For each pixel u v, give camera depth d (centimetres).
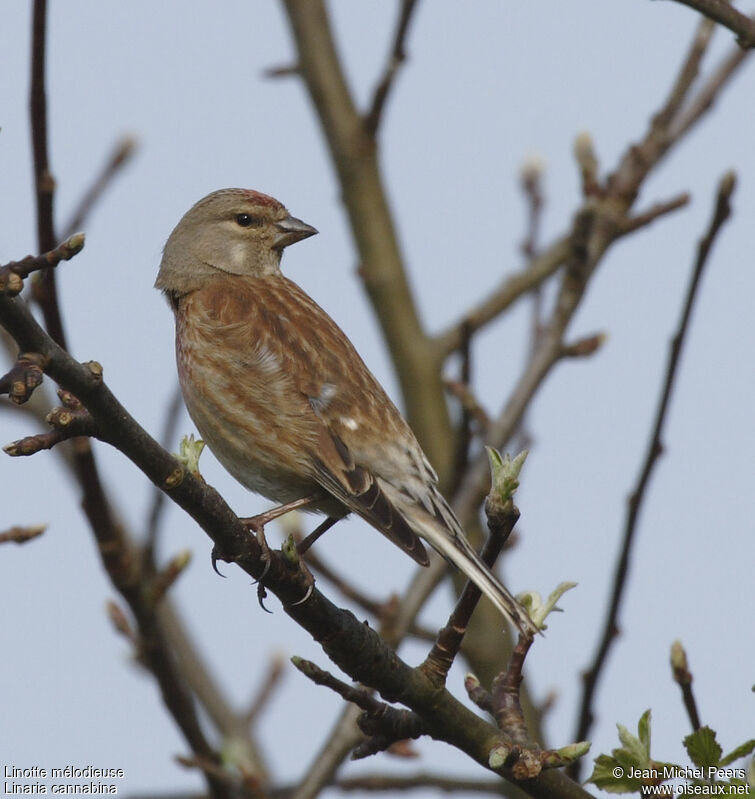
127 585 1050
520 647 820
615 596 1045
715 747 700
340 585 1202
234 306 1035
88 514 1034
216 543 759
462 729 796
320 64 1520
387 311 1477
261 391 984
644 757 709
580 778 1045
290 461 973
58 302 958
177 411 1080
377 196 1503
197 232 1159
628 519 1045
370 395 984
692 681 782
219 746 1273
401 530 909
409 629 1202
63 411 680
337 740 1159
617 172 1279
